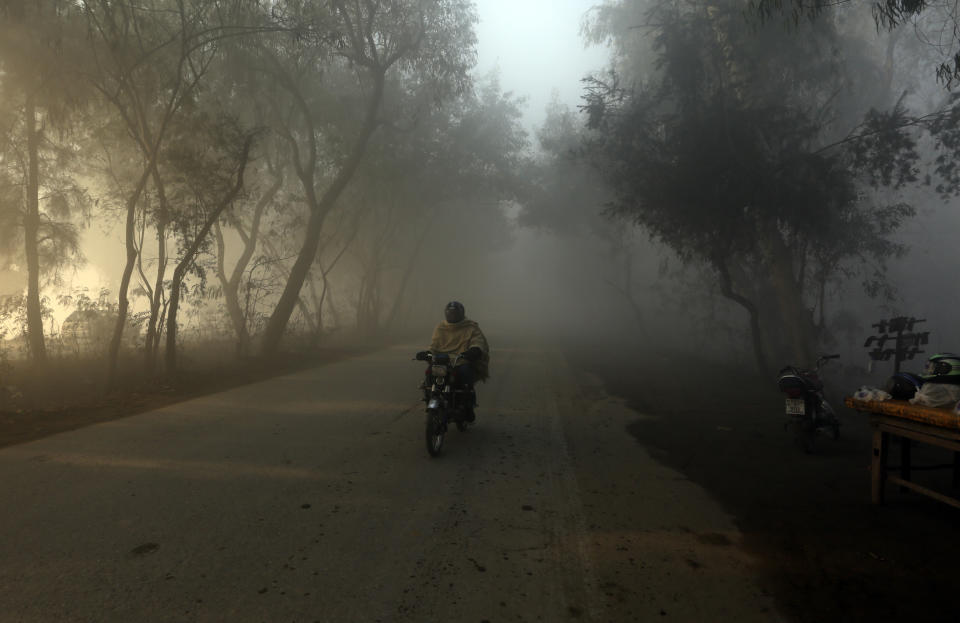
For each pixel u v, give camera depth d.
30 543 3.85
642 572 3.66
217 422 7.71
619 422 8.33
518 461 6.19
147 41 12.16
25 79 11.89
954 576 3.58
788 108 12.48
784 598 3.33
